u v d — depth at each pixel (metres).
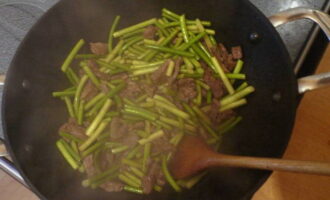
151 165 0.43
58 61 0.44
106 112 0.45
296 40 0.44
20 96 0.38
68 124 0.45
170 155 0.43
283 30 0.44
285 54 0.37
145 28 0.48
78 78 0.46
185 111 0.45
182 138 0.43
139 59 0.48
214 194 0.39
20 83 0.38
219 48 0.47
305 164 0.27
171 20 0.47
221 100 0.45
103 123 0.44
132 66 0.47
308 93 0.44
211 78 0.46
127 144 0.44
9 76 0.36
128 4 0.45
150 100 0.45
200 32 0.46
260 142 0.40
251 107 0.43
